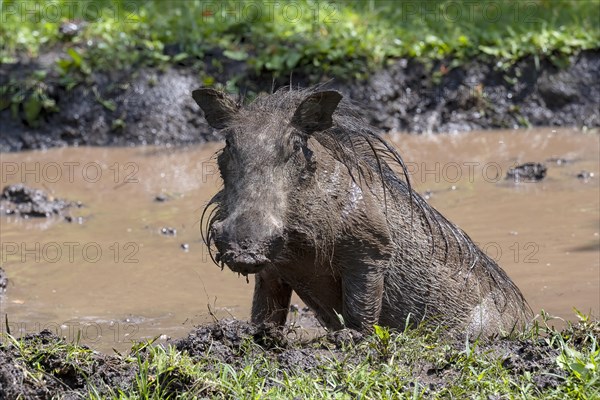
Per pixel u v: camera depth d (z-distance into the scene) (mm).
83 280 19219
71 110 30234
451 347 13078
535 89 31547
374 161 15211
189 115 30484
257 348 12789
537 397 11523
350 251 14266
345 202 14117
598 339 12992
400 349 12648
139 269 19766
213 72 31422
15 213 23406
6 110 30094
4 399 11570
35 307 17875
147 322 17078
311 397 11258
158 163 27656
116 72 31031
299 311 18281
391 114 30844
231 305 17922
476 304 15781
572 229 21328
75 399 11766
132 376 12180
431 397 11555
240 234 12359
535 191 24078
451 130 30641
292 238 13672
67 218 23016
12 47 32031
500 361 12328
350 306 14438
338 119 14680
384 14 35500
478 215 22422
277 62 31109
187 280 19234
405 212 15289
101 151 29234
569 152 27594
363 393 11328
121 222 22672
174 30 32969
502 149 28234
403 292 15227
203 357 12336
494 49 32000
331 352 12594
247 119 13688
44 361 12188
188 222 22547
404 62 31844
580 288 18203
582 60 32094
